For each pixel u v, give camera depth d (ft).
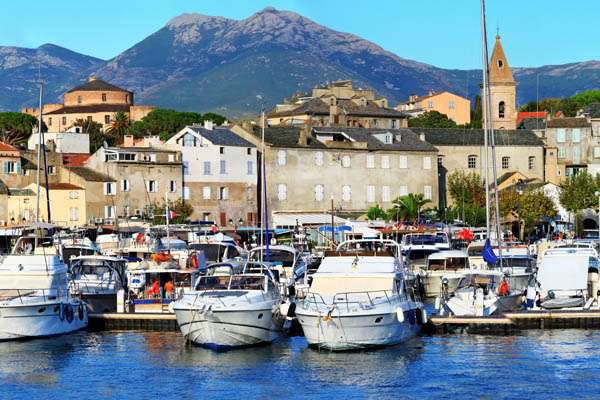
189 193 514.68
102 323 244.63
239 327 214.90
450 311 248.52
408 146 568.00
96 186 485.15
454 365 204.64
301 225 461.78
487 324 238.07
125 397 183.83
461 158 595.06
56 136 602.85
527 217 518.78
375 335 213.46
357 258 225.56
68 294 242.58
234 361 208.44
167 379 195.31
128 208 493.77
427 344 225.35
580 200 541.34
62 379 196.34
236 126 556.10
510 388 187.32
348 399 180.96
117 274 267.39
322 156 544.21
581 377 194.70
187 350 219.41
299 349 217.97
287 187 535.19
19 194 470.80
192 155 516.73
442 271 304.50
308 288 240.73
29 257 239.71
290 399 181.16
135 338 234.17
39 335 230.48
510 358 210.59
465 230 387.96
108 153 497.87
